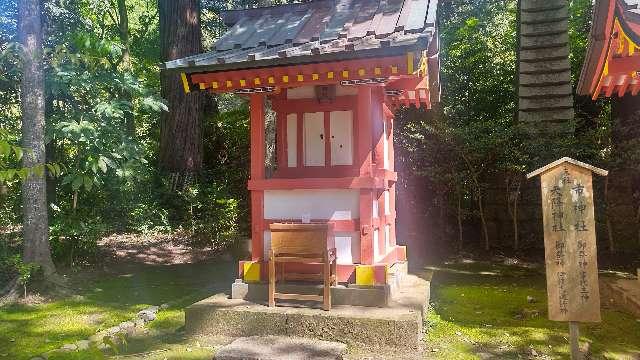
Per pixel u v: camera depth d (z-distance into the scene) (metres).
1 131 2.29
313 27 5.77
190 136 12.75
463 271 8.54
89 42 7.04
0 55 6.25
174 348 4.53
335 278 5.02
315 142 5.64
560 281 3.66
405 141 10.41
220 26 18.11
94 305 6.22
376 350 4.38
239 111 14.52
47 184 8.31
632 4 3.94
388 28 5.07
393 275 5.57
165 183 11.94
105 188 9.24
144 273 8.34
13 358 4.30
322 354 4.05
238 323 4.77
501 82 12.48
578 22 12.83
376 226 5.40
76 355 4.32
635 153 8.44
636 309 5.54
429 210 10.99
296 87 5.69
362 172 5.10
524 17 10.77
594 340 4.73
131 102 8.80
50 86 7.13
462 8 14.86
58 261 8.21
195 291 7.02
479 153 9.41
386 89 5.88
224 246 10.43
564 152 8.85
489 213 10.52
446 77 12.38
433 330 5.05
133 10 20.17
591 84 5.51
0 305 6.08
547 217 3.72
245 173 12.48
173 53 12.67
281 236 4.86
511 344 4.59
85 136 6.79
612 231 9.53
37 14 6.46
